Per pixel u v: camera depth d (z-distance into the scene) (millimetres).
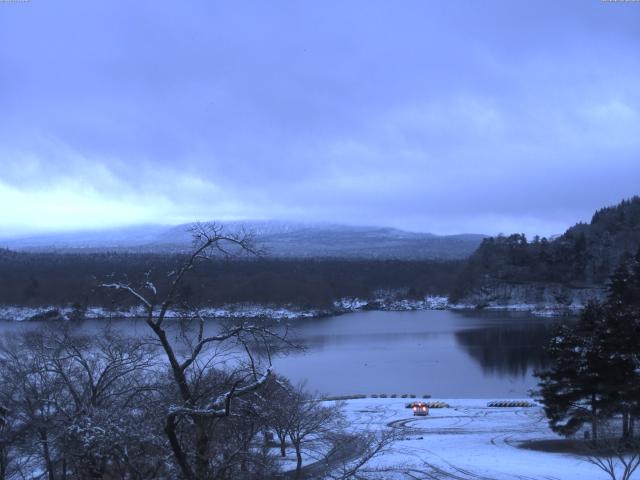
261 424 21922
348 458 28625
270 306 90750
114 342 29766
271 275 158000
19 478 27297
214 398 19469
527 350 129250
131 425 18703
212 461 19078
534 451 40469
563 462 35688
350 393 83438
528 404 70875
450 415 62812
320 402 54750
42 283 126938
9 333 44312
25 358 30094
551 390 42531
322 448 36344
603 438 35344
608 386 39188
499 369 105625
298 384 70500
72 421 19422
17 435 24469
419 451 39812
